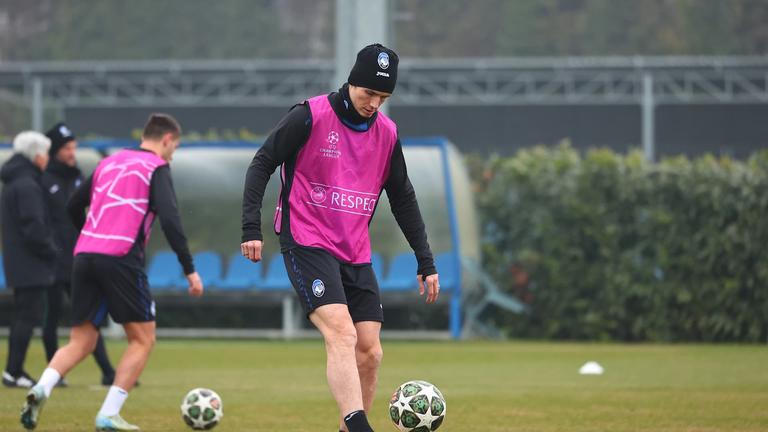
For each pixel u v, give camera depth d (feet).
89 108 556.10
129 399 113.70
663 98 520.83
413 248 77.15
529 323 240.12
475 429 90.68
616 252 232.32
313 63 522.47
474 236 240.12
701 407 106.32
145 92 559.79
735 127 551.18
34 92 508.94
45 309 124.57
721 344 222.28
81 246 89.15
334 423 94.63
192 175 245.65
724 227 226.58
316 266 71.31
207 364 165.99
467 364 165.58
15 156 120.57
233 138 252.42
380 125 74.02
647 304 230.68
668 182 229.66
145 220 89.81
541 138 563.89
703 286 226.58
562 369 155.84
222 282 237.86
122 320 89.04
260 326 251.60
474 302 248.32
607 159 233.55
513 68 516.73
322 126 72.23
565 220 236.02
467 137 562.66
